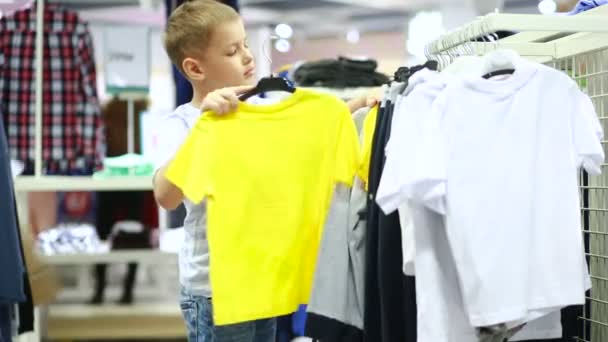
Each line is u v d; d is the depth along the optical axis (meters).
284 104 2.21
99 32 5.47
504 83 2.10
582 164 2.25
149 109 5.27
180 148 2.13
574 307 2.57
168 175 2.12
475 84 2.07
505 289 2.06
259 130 2.20
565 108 2.18
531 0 7.75
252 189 2.19
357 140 2.25
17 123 4.42
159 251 4.64
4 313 2.70
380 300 2.26
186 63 2.38
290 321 3.92
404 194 2.01
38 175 4.25
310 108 2.23
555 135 2.16
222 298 2.16
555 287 2.14
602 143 2.62
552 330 2.45
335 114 2.23
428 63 2.38
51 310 5.11
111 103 5.11
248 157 2.18
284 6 8.26
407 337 2.19
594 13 2.53
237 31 2.36
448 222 2.03
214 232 2.15
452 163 2.05
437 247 2.11
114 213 5.34
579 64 2.68
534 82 2.14
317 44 10.44
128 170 4.34
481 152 2.07
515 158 2.10
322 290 2.33
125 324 4.88
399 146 2.03
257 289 2.19
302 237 2.24
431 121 2.03
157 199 2.28
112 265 6.05
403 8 8.47
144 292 5.77
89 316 5.01
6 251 2.52
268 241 2.20
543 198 2.15
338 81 4.28
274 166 2.20
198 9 2.37
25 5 4.81
